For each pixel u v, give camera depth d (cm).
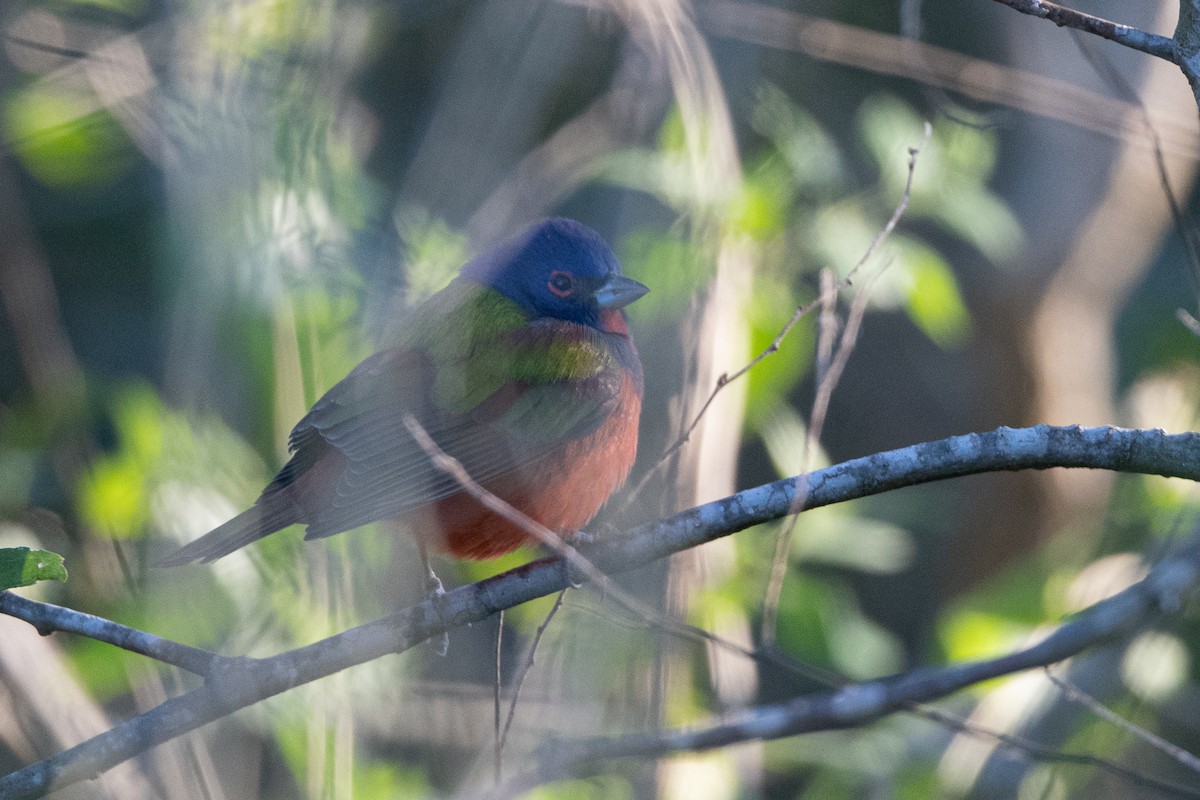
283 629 1038
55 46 1277
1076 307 1728
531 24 1196
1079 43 928
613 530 816
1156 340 1758
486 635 1177
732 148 1185
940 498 1773
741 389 1178
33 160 1377
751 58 1330
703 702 1222
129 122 1266
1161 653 1225
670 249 1138
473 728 1111
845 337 838
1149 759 1352
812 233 1268
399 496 935
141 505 1095
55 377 1299
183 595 1062
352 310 1096
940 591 1770
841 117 1571
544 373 990
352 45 1105
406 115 1347
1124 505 1348
